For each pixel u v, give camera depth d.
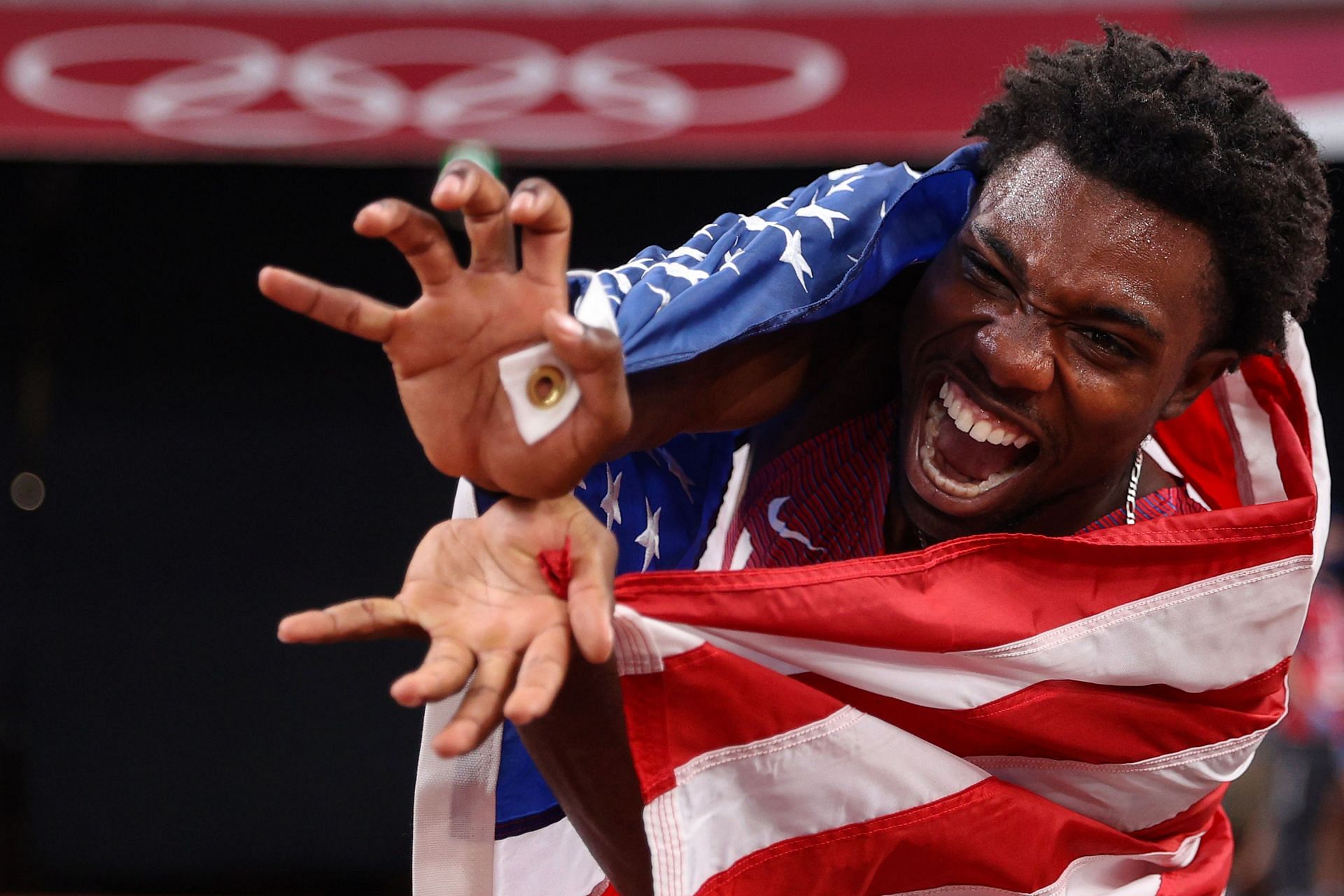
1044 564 3.63
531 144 11.04
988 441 3.63
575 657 2.84
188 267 16.39
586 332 2.45
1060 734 3.70
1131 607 3.69
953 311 3.58
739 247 3.68
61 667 16.25
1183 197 3.44
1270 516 3.80
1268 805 13.62
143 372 16.42
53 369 16.34
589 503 3.75
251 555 16.39
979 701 3.58
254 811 16.25
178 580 16.34
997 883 3.68
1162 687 3.82
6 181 16.16
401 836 16.17
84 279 16.36
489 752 3.28
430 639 2.54
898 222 3.87
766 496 4.14
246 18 10.89
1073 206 3.46
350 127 11.02
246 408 16.45
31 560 16.25
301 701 16.31
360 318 2.50
